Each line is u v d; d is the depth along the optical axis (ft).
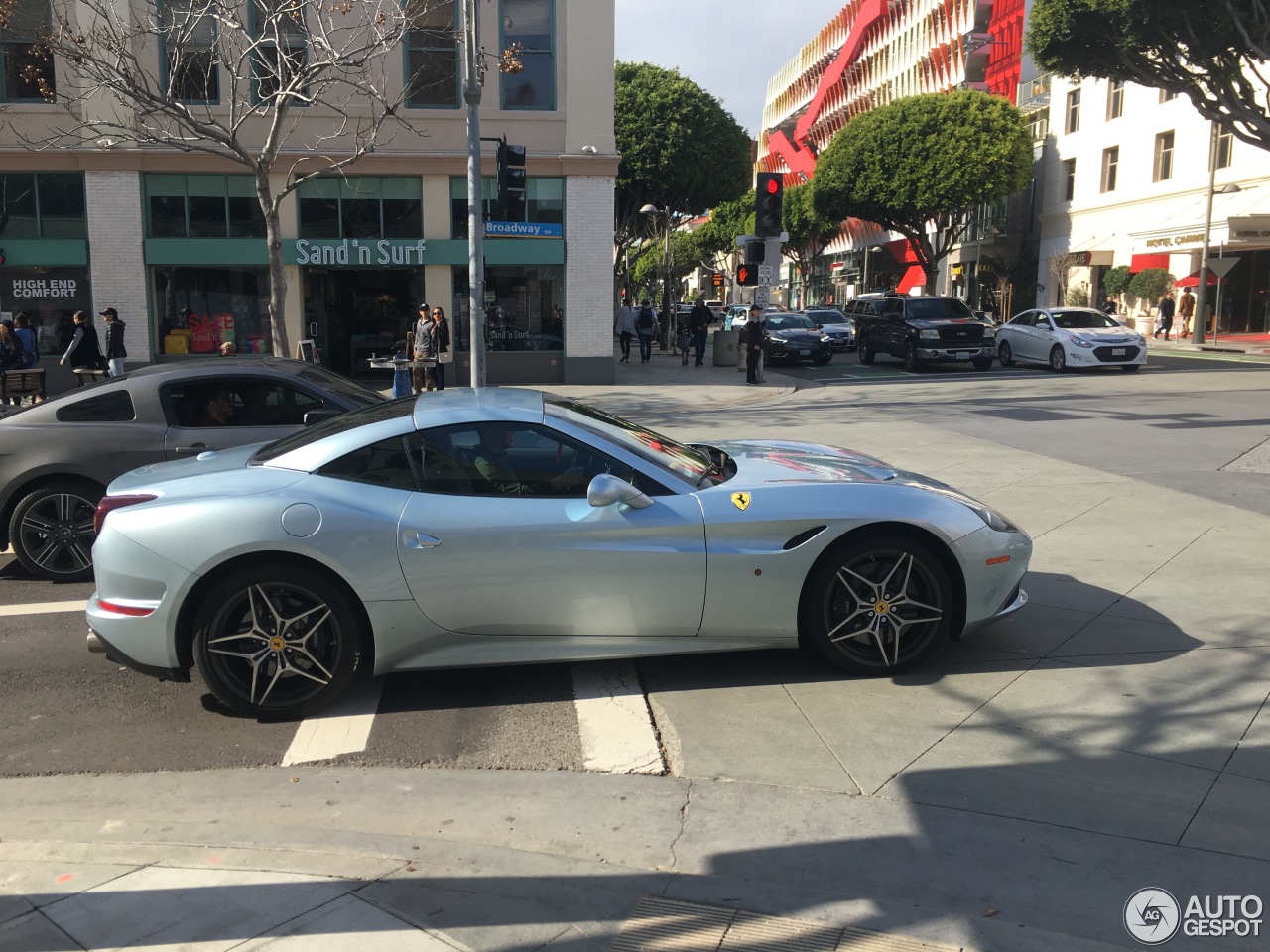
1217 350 96.94
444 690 16.01
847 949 9.22
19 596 22.25
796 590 15.38
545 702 15.44
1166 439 38.58
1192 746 13.35
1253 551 22.62
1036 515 26.78
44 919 9.63
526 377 67.97
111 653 14.88
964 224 166.91
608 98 65.05
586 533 14.80
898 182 147.23
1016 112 143.23
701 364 91.81
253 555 14.47
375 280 66.80
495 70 64.13
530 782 12.82
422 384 57.52
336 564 14.34
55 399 23.41
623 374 79.46
